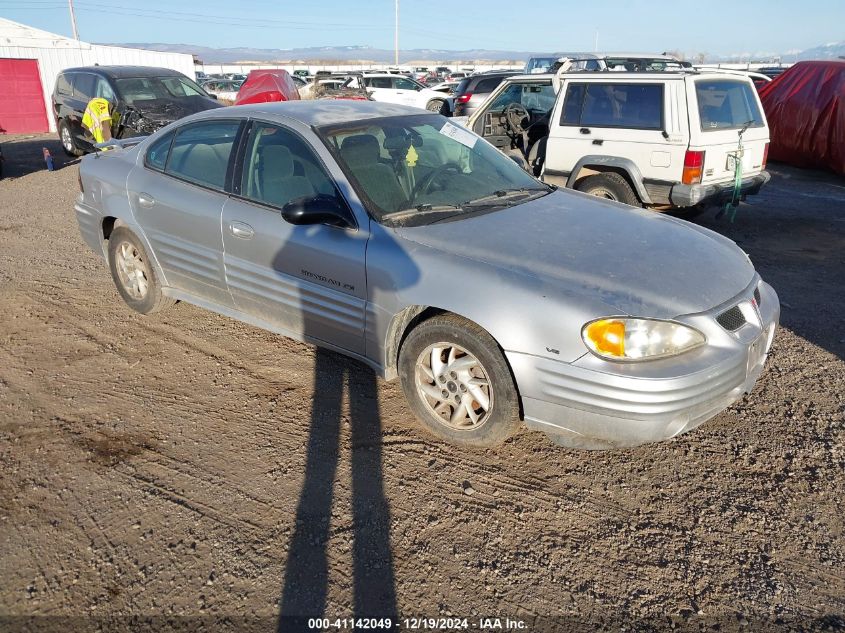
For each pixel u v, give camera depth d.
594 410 2.83
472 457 3.34
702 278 3.11
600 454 3.35
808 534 2.76
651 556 2.68
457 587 2.54
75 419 3.73
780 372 4.14
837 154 11.24
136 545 2.78
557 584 2.55
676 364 2.79
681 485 3.10
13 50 21.48
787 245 7.02
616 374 2.75
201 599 2.50
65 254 6.95
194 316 5.13
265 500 3.04
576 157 7.39
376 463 3.29
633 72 6.95
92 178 5.02
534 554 2.70
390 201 3.60
